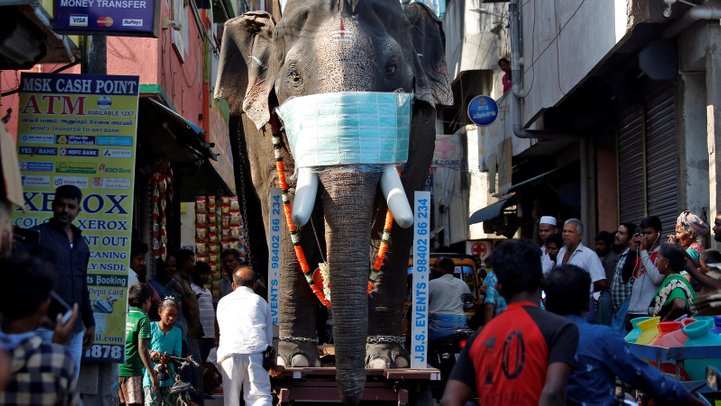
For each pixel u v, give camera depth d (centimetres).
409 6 1013
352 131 849
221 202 1933
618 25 1373
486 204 2920
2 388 394
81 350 796
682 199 1364
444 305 1187
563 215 2259
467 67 2677
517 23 1997
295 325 937
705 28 1259
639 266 1054
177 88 1686
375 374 896
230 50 1019
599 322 1130
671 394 514
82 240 804
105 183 927
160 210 1548
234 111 1016
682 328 657
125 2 910
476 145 2931
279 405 885
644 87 1571
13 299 432
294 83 889
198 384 1134
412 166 964
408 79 902
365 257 813
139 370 990
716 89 1252
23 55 830
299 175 856
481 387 493
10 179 630
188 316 1205
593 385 515
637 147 1659
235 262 1450
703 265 946
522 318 488
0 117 978
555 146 2088
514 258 502
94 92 933
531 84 1922
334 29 888
